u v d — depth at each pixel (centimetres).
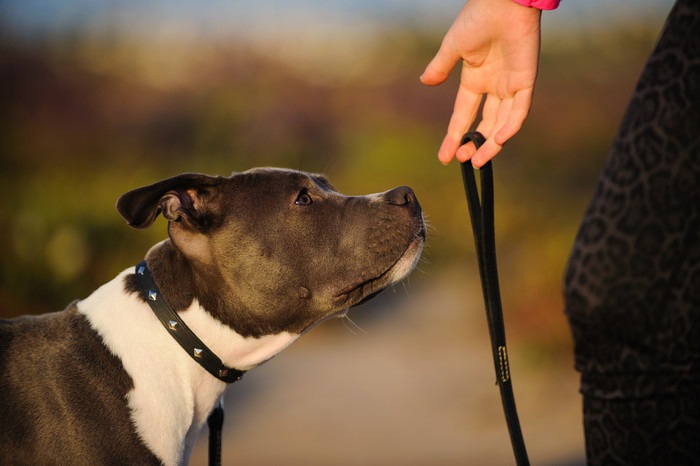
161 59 1548
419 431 576
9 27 1382
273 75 1556
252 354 331
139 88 1372
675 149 243
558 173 1200
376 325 838
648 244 244
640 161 247
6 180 920
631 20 1766
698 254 242
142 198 306
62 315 320
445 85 1512
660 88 248
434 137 1259
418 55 1903
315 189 342
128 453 293
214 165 1084
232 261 325
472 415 601
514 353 713
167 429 301
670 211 243
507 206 1025
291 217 334
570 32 1770
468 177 312
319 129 1260
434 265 998
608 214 250
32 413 291
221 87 1440
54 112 1180
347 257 336
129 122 1208
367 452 542
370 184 1085
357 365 727
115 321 311
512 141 1329
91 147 1109
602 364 256
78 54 1433
